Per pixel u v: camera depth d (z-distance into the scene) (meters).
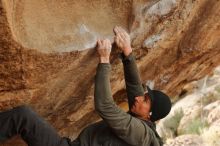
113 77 3.36
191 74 4.63
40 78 2.84
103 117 2.75
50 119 3.53
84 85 3.26
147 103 2.99
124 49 2.96
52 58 2.74
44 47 2.69
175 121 10.04
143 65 3.57
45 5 2.77
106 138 2.87
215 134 8.21
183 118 9.84
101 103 2.73
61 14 2.83
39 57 2.68
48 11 2.78
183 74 4.40
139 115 2.99
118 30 2.93
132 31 3.02
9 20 2.37
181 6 3.02
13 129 2.81
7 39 2.45
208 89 10.57
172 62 3.80
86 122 4.11
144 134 2.81
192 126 9.41
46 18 2.76
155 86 4.31
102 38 2.91
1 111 2.99
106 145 2.84
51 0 2.80
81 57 2.87
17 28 2.58
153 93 3.02
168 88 4.65
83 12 2.91
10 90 2.81
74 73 3.03
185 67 4.16
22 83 2.78
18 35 2.57
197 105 10.05
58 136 2.90
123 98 4.15
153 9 2.99
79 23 2.88
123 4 3.01
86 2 2.94
